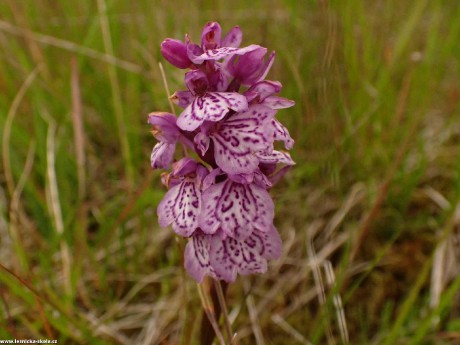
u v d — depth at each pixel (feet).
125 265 0.55
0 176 0.63
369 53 0.66
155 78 0.62
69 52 0.67
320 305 0.51
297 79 0.51
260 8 0.68
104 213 0.55
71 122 0.64
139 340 0.50
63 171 0.57
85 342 0.46
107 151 0.65
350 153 0.59
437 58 0.76
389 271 0.55
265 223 0.30
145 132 0.65
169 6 0.67
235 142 0.29
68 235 0.54
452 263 0.54
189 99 0.30
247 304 0.52
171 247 0.57
